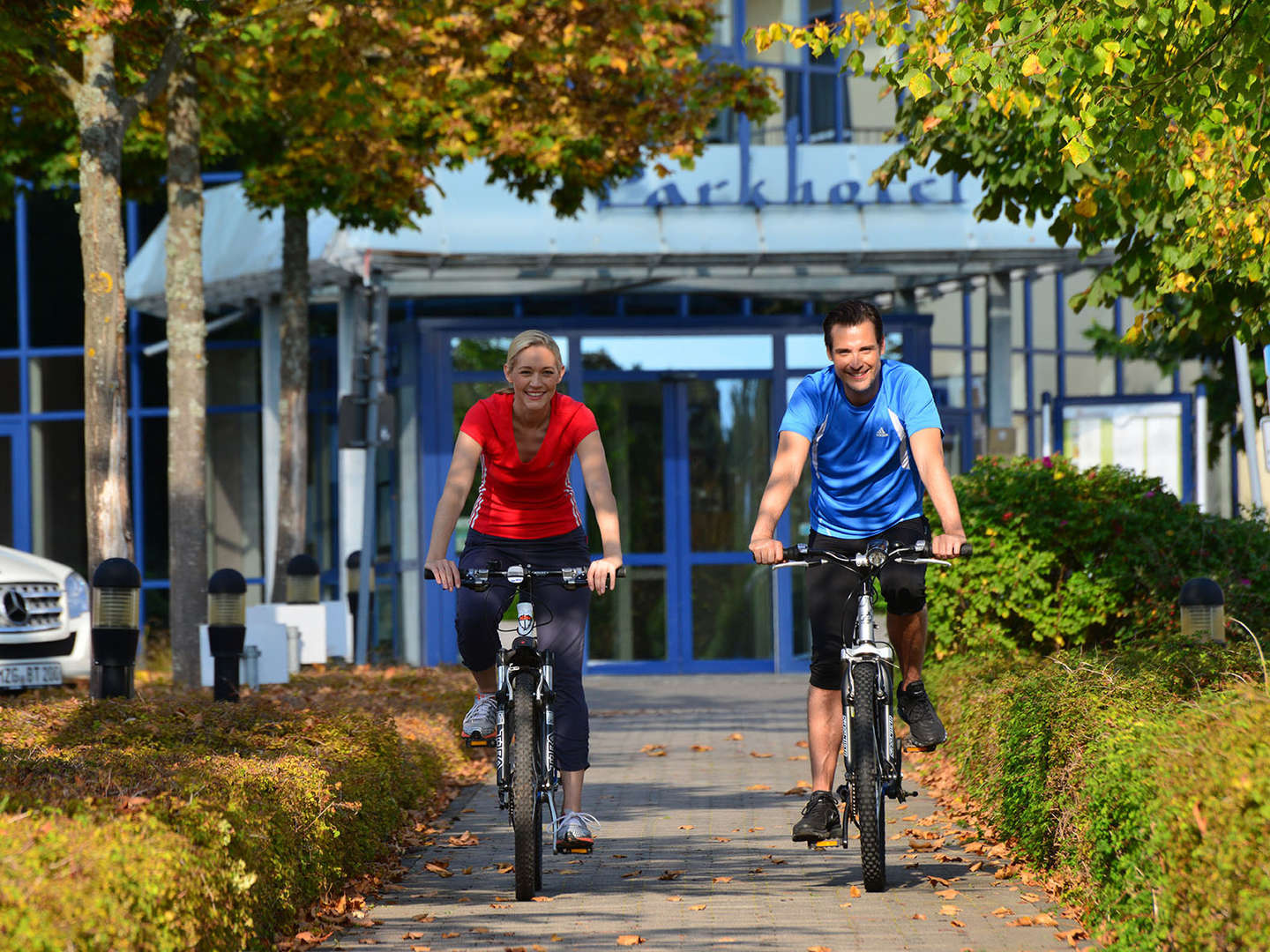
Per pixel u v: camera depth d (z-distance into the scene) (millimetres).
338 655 57438
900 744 23938
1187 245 30141
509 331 73500
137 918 14742
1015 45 24578
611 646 73375
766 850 27703
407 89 45500
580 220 65438
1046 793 23906
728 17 72188
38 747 23609
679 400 74000
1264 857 15047
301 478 62188
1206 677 26500
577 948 20047
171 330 43969
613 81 47406
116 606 34000
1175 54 24953
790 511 74375
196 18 40312
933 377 82562
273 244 69750
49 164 54219
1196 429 75812
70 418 89000
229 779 20766
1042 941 20156
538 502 23969
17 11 35375
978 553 40531
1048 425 79625
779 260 67062
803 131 72938
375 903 23234
